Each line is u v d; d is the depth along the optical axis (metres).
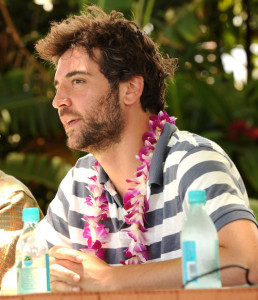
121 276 2.94
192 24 8.98
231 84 10.13
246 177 9.82
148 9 8.55
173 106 8.83
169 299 2.22
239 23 11.59
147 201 3.44
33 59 9.12
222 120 9.85
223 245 2.85
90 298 2.26
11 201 4.18
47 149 9.97
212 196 3.01
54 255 3.16
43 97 9.19
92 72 3.52
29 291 2.73
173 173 3.35
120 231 3.57
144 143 3.55
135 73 3.59
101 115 3.49
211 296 2.21
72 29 3.61
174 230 3.36
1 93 9.19
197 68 10.27
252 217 2.92
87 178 3.88
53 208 4.00
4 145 10.09
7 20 8.91
